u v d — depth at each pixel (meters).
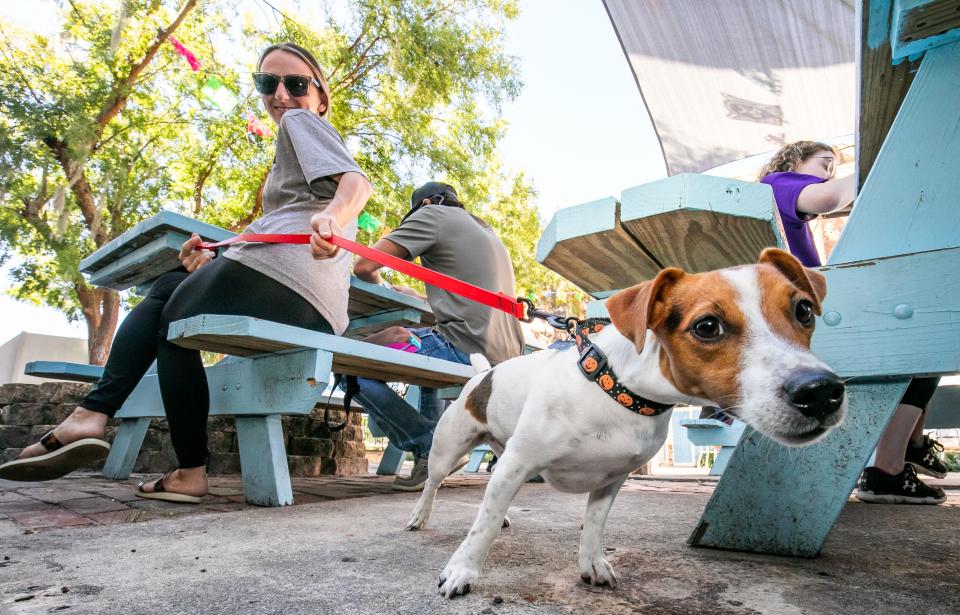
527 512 2.77
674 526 2.35
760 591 1.45
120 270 3.47
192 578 1.52
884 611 1.31
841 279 1.66
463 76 12.20
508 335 3.57
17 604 1.31
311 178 2.62
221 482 3.83
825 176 3.10
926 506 3.08
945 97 1.61
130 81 10.83
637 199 1.75
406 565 1.68
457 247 3.41
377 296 3.91
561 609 1.32
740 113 5.67
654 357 1.47
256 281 2.58
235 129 11.44
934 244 1.58
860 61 1.75
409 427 3.54
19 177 9.48
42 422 4.66
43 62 10.31
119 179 10.45
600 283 2.55
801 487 1.80
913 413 3.17
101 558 1.73
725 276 1.43
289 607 1.30
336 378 3.76
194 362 2.71
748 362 1.28
